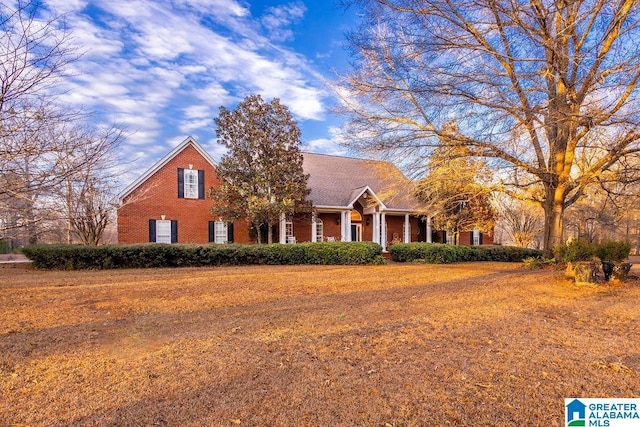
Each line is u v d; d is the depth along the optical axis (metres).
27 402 2.82
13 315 5.54
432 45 8.58
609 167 10.79
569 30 7.30
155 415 2.62
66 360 3.68
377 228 20.06
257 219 15.81
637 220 26.78
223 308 5.97
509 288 7.87
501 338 4.31
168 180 16.73
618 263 8.84
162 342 4.22
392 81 9.75
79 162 6.18
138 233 15.99
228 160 15.75
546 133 10.48
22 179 5.16
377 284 8.57
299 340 4.25
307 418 2.57
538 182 12.09
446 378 3.20
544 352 3.83
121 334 4.55
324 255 13.98
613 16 7.00
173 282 8.78
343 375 3.27
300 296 7.01
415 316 5.38
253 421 2.53
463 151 10.31
